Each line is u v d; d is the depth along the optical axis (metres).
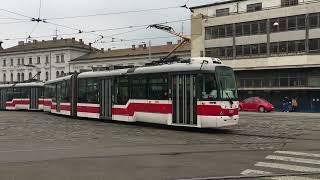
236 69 57.78
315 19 50.97
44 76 93.31
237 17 57.97
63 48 90.19
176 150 14.55
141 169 10.95
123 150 14.60
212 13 62.00
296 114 42.47
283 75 53.81
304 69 52.00
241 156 13.12
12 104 49.66
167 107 22.94
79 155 13.40
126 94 26.22
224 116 20.88
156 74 23.83
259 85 56.06
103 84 28.61
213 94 21.00
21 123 27.84
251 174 10.31
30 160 12.41
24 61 97.19
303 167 11.25
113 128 23.95
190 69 21.80
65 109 34.03
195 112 21.42
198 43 62.94
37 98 46.66
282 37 53.62
